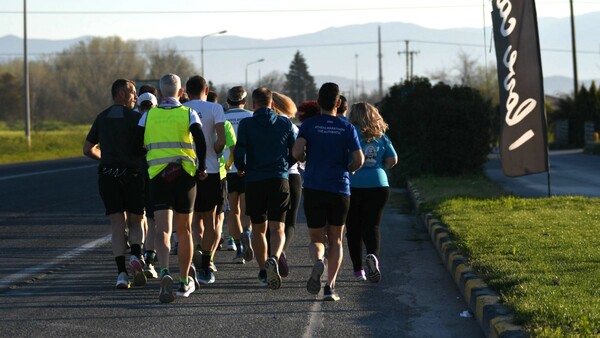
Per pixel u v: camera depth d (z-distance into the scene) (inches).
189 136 493.0
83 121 5900.6
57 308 465.4
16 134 3678.6
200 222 562.9
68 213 930.7
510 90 893.8
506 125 901.2
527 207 832.9
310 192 478.6
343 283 540.7
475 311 435.5
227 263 611.8
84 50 6446.9
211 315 449.7
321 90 487.8
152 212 559.8
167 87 500.1
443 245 618.5
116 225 523.8
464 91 1392.7
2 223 841.5
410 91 1424.7
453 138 1312.7
